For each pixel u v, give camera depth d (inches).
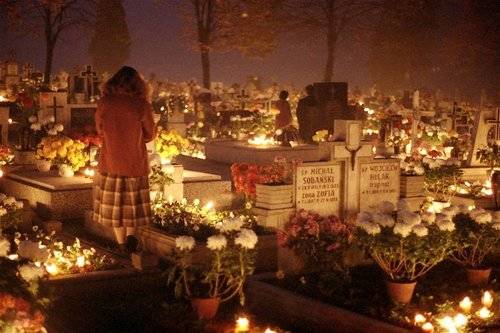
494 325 300.0
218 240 287.7
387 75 1953.7
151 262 355.6
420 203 474.3
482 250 351.9
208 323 295.3
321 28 1523.1
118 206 361.1
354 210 430.3
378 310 303.9
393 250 309.9
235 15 1413.6
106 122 358.0
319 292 325.1
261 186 401.4
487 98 1873.8
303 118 902.4
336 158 419.8
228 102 1190.9
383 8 1471.5
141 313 312.7
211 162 764.0
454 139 821.9
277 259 382.0
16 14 1298.0
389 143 778.8
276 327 299.4
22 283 228.5
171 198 472.4
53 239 410.9
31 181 498.6
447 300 315.3
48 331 291.4
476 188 569.9
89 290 335.3
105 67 2057.1
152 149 468.4
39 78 1235.2
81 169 523.5
